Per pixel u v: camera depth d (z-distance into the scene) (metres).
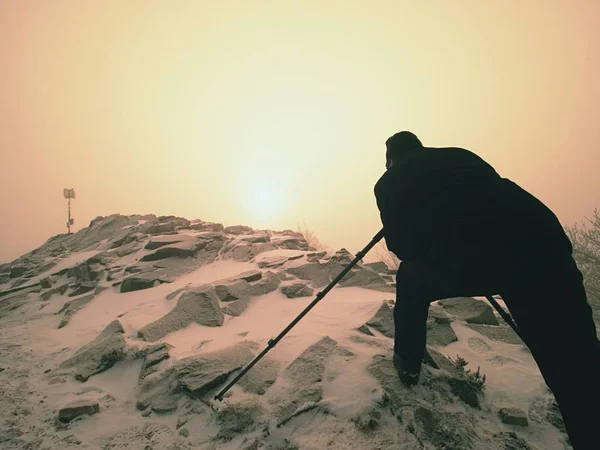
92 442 2.38
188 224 9.65
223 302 4.57
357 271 5.73
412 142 2.30
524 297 1.54
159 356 3.27
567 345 1.45
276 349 3.33
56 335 4.47
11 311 5.62
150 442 2.37
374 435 2.23
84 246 9.35
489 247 1.55
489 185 1.68
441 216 1.70
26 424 2.59
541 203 1.62
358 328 3.64
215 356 3.12
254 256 6.97
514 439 2.34
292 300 4.79
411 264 2.22
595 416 1.39
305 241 8.54
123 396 2.93
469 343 3.69
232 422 2.40
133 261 6.95
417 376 2.60
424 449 2.14
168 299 5.00
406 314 2.48
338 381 2.73
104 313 4.96
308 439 2.23
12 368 3.54
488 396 2.85
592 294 10.48
